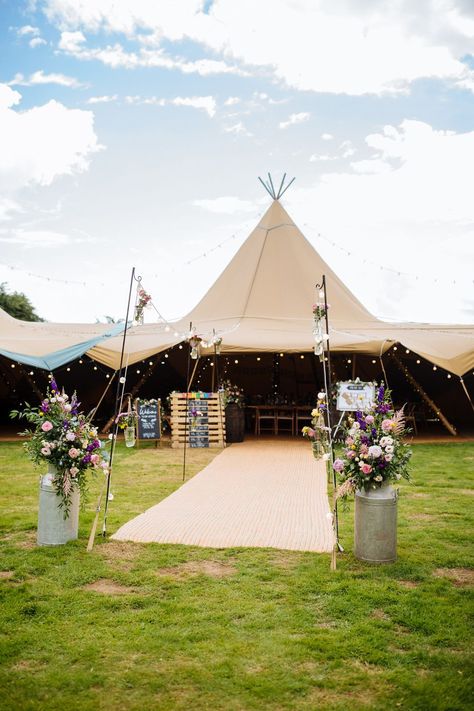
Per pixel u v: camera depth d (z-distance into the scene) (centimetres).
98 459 536
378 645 344
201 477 871
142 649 341
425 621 372
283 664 326
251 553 507
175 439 1205
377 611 392
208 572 464
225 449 1183
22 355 1295
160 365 1820
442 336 1450
